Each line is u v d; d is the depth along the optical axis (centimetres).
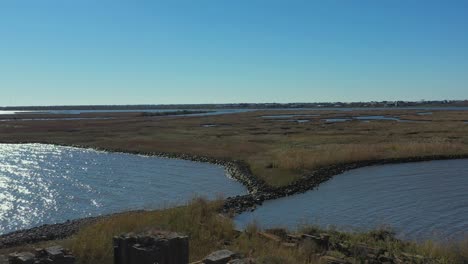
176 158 5781
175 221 1794
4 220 2855
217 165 5194
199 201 2308
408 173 4181
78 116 18412
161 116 17300
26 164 5256
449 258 1472
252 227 1847
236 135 8094
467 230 2255
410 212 2695
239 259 1049
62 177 4394
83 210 3092
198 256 1402
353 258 1423
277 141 6881
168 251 1033
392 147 5506
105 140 7694
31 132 9388
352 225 2397
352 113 17575
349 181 3841
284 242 1641
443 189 3406
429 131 7781
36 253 1070
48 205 3250
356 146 5512
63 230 2389
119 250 1062
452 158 5084
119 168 4984
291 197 3297
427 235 2159
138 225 1659
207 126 10625
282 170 4281
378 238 1741
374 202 3008
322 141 6606
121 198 3456
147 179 4281
